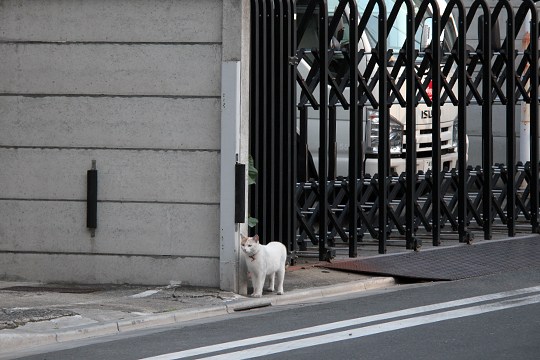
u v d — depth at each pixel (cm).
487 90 1678
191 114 1317
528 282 1374
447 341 1028
